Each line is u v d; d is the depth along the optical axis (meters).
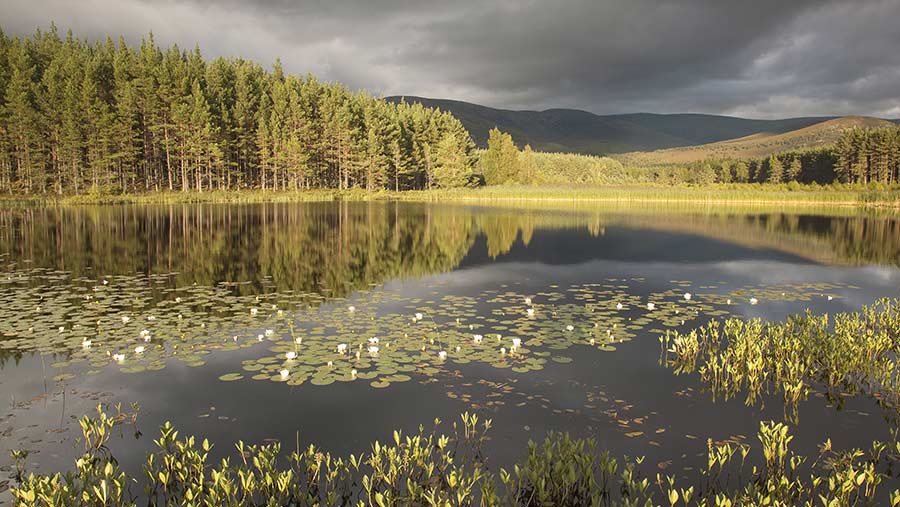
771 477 5.71
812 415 7.50
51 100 58.00
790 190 86.56
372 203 62.91
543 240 28.23
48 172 60.47
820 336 10.34
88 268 18.69
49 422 6.88
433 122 93.06
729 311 13.50
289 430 6.76
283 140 71.88
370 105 89.94
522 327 11.64
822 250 25.38
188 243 25.56
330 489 5.51
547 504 5.22
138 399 7.62
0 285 15.56
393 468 5.39
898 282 17.73
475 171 104.69
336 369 8.84
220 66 78.62
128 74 67.50
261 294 14.83
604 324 12.01
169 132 65.75
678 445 6.55
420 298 14.54
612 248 25.31
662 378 8.75
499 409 7.44
